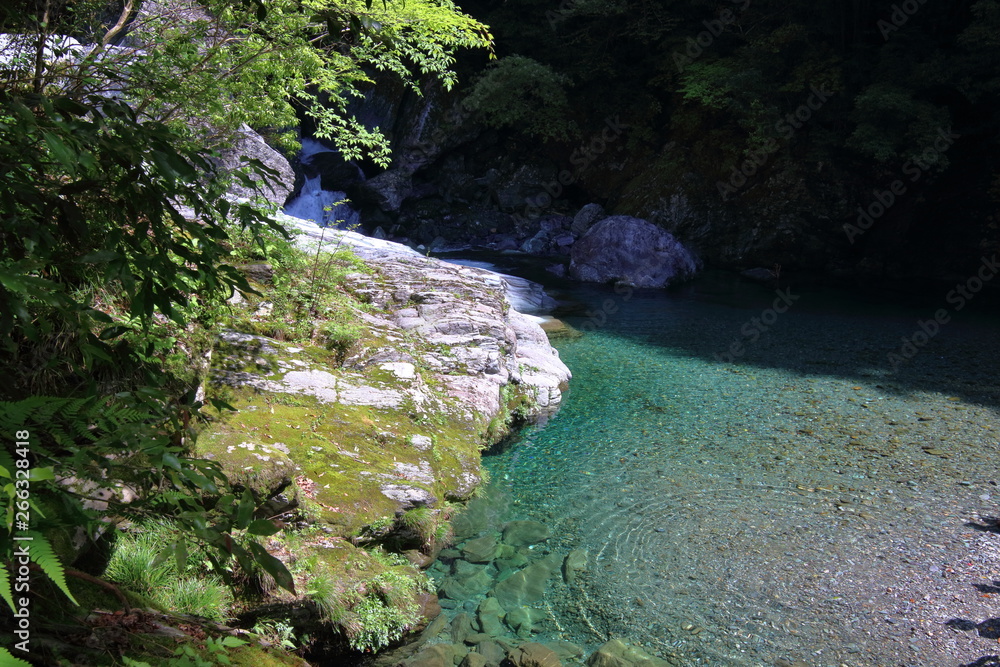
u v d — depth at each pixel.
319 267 9.00
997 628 5.04
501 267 18.70
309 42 6.73
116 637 2.60
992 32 16.19
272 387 6.37
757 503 6.82
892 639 4.91
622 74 22.23
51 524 1.83
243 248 7.59
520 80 20.38
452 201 22.75
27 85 2.81
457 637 4.78
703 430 8.61
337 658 4.48
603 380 10.46
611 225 18.08
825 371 11.02
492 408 7.94
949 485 7.23
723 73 19.16
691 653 4.72
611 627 4.95
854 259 18.92
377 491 5.64
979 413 9.24
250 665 3.14
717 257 19.72
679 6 21.08
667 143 21.59
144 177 2.03
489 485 6.95
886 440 8.35
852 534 6.29
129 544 3.96
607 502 6.77
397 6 7.04
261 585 4.33
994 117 18.14
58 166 2.08
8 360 2.99
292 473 5.07
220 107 5.96
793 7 18.98
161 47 5.82
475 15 22.12
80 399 1.99
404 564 5.39
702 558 5.86
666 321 14.13
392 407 6.88
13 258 2.01
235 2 5.82
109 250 2.00
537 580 5.48
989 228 17.83
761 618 5.11
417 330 8.71
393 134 22.11
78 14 4.79
